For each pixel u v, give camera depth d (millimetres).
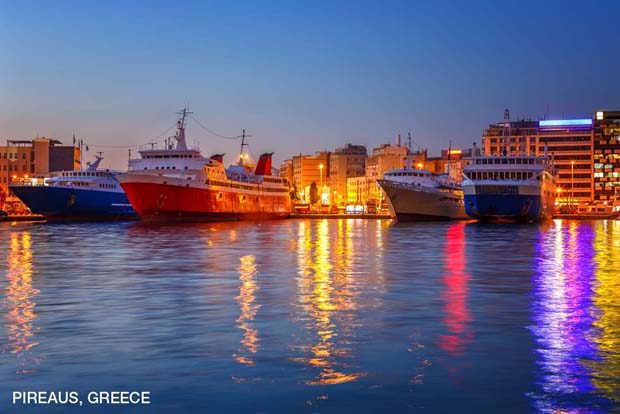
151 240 73812
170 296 30047
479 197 118250
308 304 27828
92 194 136250
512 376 17391
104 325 23484
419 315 25359
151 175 118438
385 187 132125
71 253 55312
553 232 92938
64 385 16750
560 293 31094
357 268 42594
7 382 16969
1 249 60125
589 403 15523
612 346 20391
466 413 14992
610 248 61438
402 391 16297
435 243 69188
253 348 20156
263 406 15367
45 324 23688
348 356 19250
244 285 33812
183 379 17156
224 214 139000
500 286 33625
